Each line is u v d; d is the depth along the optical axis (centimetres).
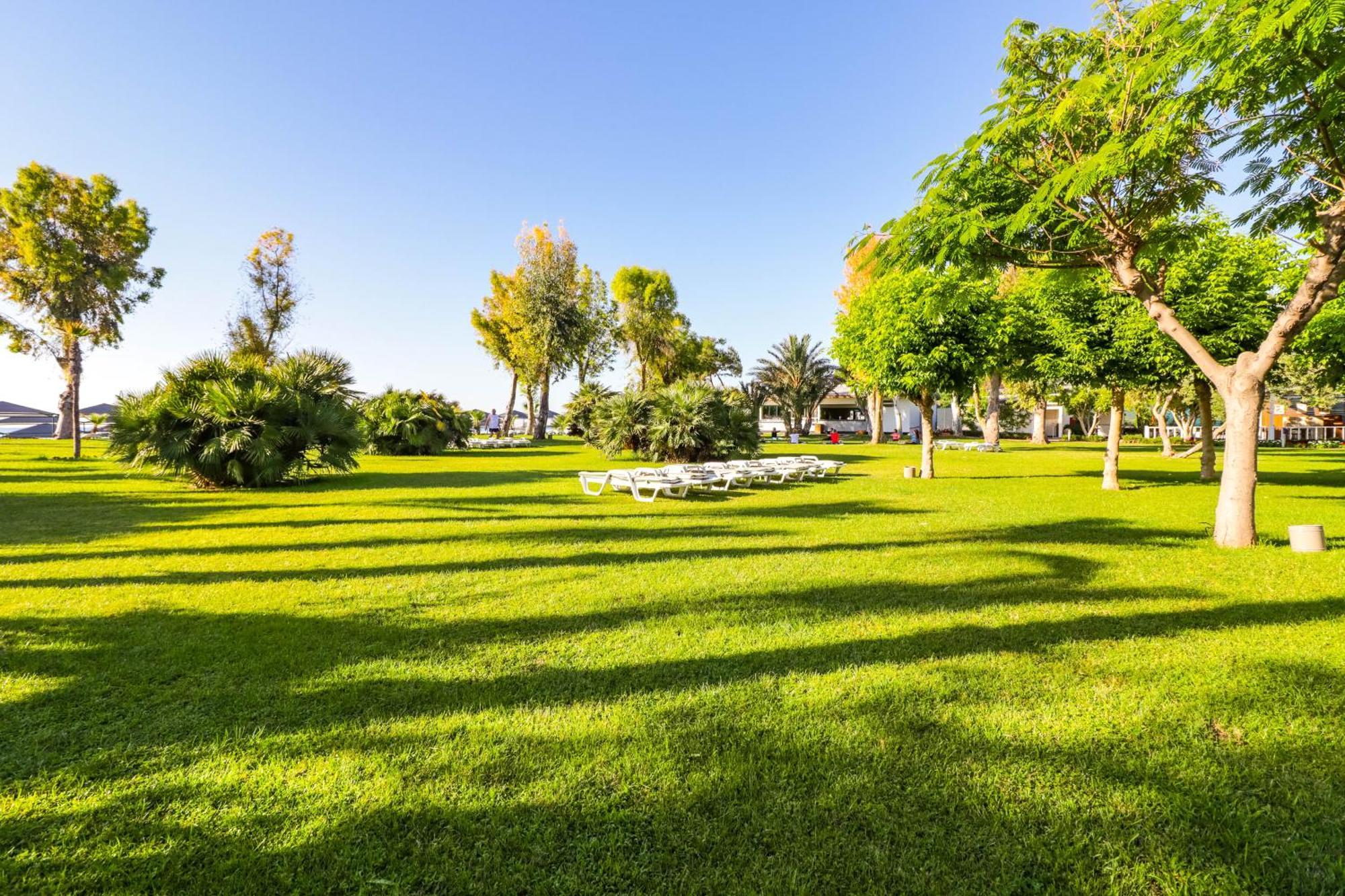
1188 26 512
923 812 224
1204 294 1169
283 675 348
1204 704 305
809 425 6003
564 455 2669
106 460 2036
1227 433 721
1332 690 320
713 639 408
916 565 619
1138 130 658
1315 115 584
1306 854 203
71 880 193
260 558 651
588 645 396
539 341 3794
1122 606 475
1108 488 1360
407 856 205
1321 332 1138
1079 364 1296
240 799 234
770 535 796
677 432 2081
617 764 256
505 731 283
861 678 342
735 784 242
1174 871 196
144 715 299
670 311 4956
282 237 3067
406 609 473
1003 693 321
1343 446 3512
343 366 1723
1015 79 736
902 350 1467
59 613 455
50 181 2689
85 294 2795
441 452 2789
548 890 190
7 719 295
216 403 1284
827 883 192
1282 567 595
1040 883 192
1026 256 830
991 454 2881
